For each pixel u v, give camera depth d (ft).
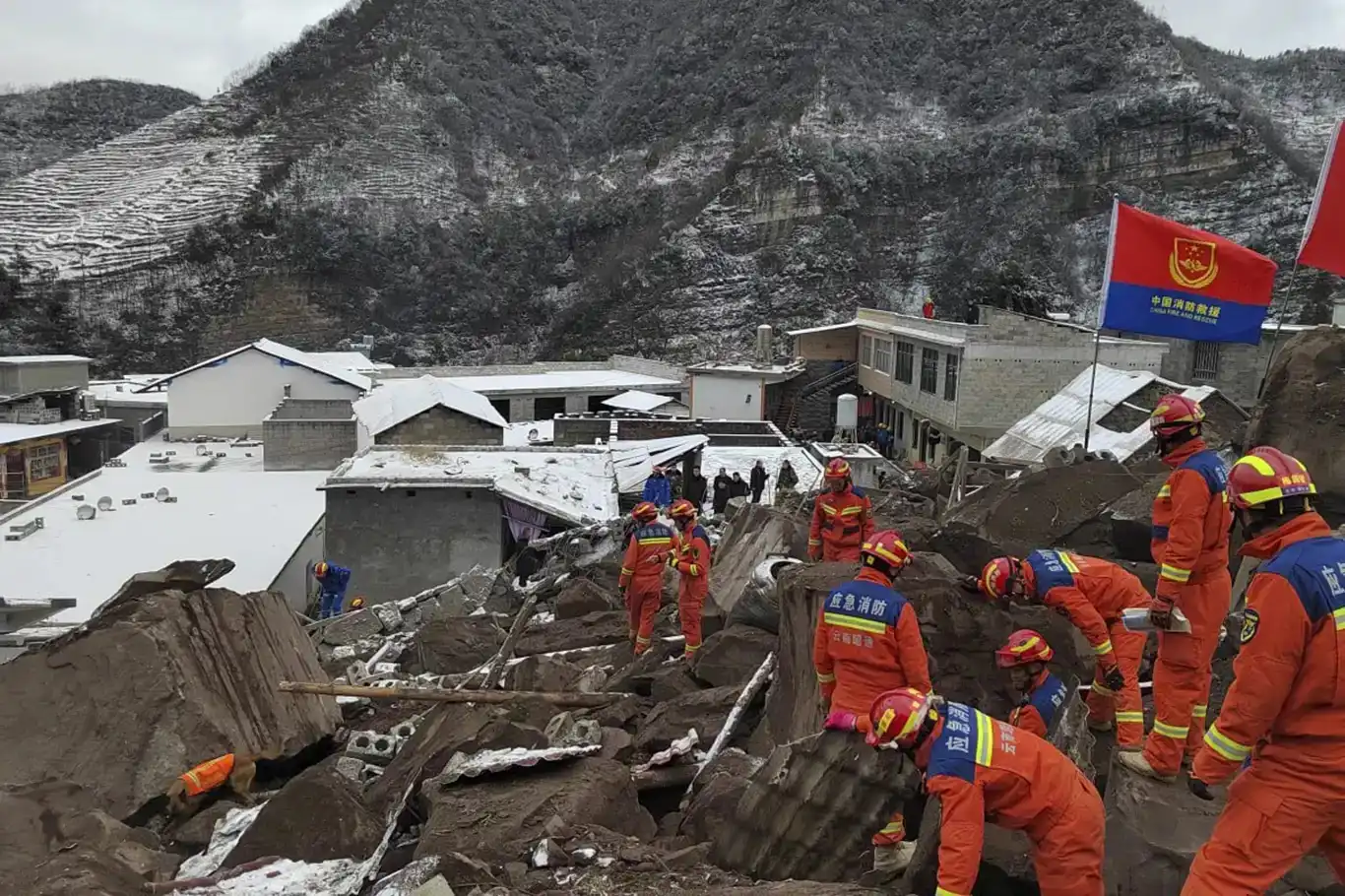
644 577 33.81
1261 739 12.30
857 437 147.33
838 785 16.81
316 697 28.48
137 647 24.62
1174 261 36.60
